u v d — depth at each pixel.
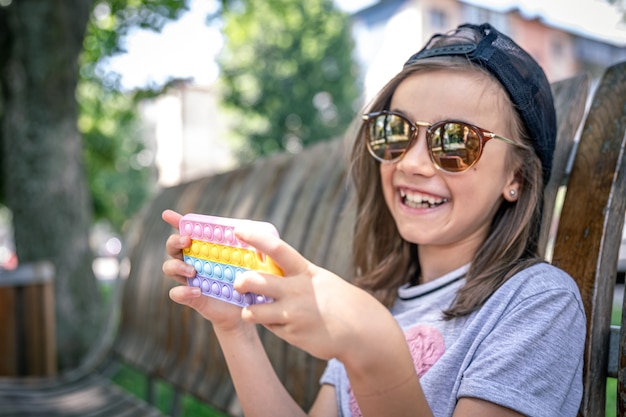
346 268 1.45
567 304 0.85
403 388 0.66
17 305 2.65
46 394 2.29
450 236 0.96
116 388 2.26
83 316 3.57
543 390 0.79
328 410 1.07
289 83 14.97
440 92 0.94
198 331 2.02
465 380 0.81
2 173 4.26
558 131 1.16
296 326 0.62
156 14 5.54
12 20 3.67
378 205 1.15
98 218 10.49
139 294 2.51
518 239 0.96
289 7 14.81
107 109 7.48
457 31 1.03
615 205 1.01
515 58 0.95
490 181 0.93
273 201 1.90
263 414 0.96
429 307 1.00
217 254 0.75
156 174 20.86
